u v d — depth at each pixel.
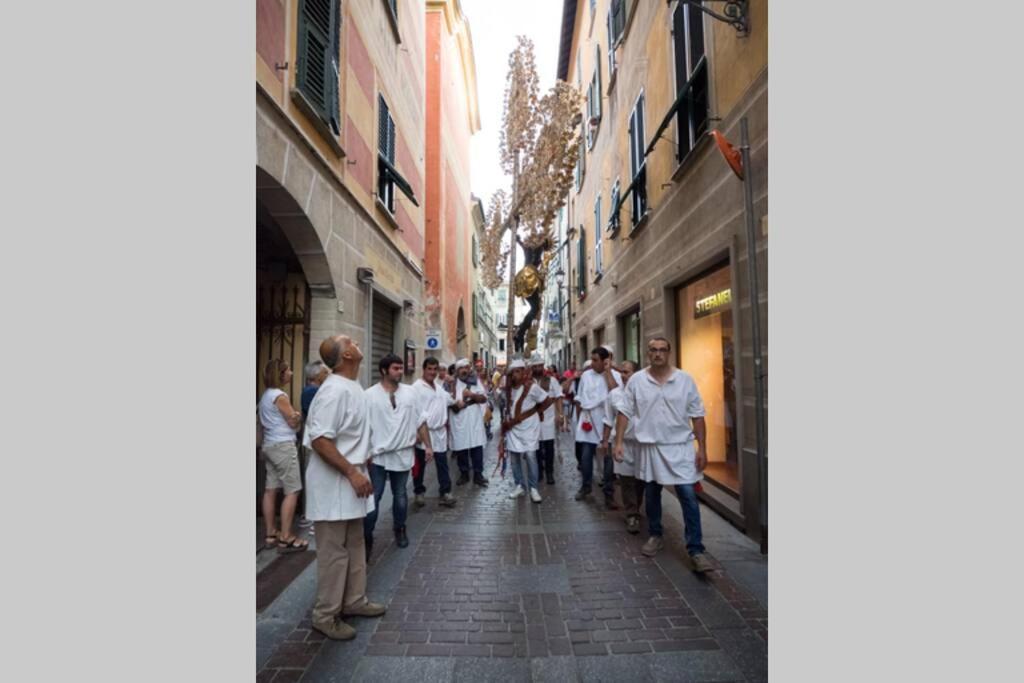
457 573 4.39
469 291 26.72
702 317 7.00
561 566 4.52
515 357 7.58
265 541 5.10
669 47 7.73
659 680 2.92
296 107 5.44
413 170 12.37
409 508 6.55
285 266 7.28
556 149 8.39
